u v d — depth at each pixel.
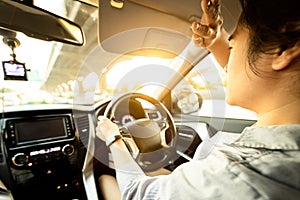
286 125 0.35
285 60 0.31
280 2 0.30
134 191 0.51
